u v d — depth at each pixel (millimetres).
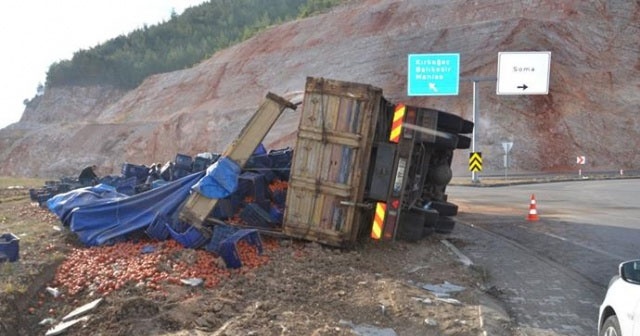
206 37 127875
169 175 14578
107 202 10164
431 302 7105
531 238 12578
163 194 10227
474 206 20328
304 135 9805
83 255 8719
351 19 71812
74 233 10156
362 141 9578
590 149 48281
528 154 47594
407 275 8492
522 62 35719
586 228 14133
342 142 9641
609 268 9500
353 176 9625
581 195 25344
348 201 9617
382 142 10188
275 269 8195
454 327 6289
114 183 14945
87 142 75500
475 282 8344
